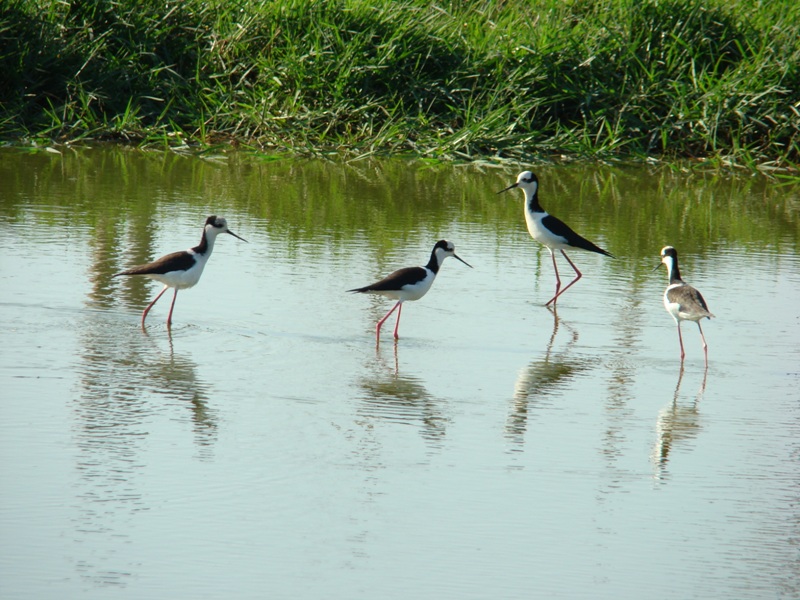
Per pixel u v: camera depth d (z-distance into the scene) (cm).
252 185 2208
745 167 2575
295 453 916
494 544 770
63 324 1250
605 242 1827
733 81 2586
